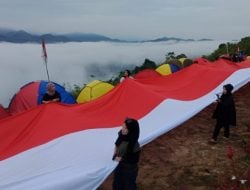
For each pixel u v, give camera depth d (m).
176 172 10.39
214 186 9.52
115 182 7.82
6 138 9.05
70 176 7.48
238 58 27.91
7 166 7.89
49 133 9.32
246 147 11.95
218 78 17.33
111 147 8.96
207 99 14.45
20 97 16.41
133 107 11.94
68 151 8.57
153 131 10.52
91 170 7.76
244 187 9.21
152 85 15.50
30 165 7.92
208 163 10.97
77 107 11.27
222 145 12.44
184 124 14.65
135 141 7.62
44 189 6.92
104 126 10.25
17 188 7.01
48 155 8.37
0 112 14.48
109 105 11.84
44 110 10.19
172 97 13.65
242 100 18.92
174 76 17.44
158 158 11.37
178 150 12.02
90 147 8.86
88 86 17.59
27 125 9.53
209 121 15.22
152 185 9.63
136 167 7.72
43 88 16.44
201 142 12.76
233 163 10.90
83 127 9.88
